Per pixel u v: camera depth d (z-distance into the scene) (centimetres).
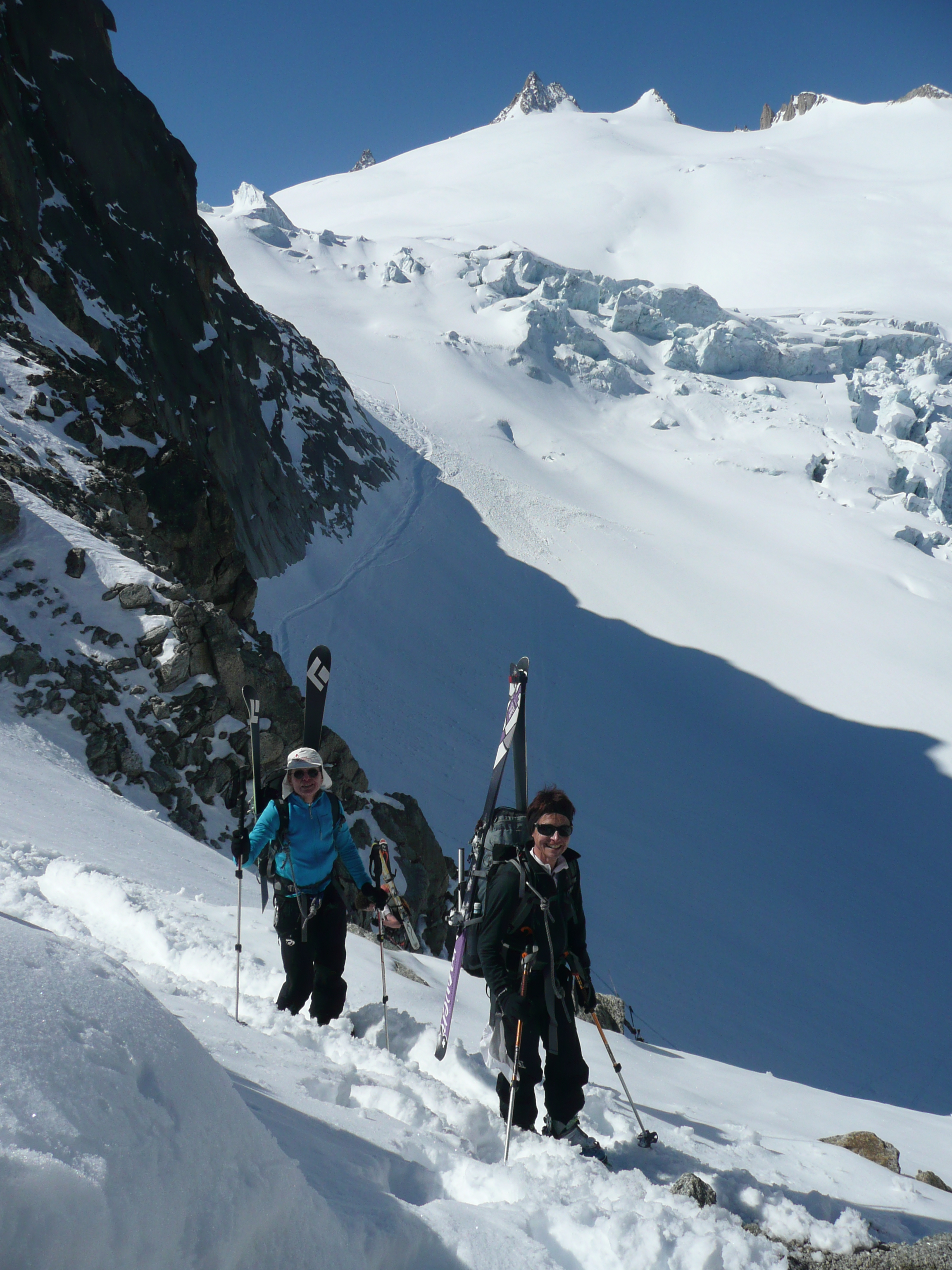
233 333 4281
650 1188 306
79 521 1488
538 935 383
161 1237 124
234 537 2077
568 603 5266
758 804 3831
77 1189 112
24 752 1002
